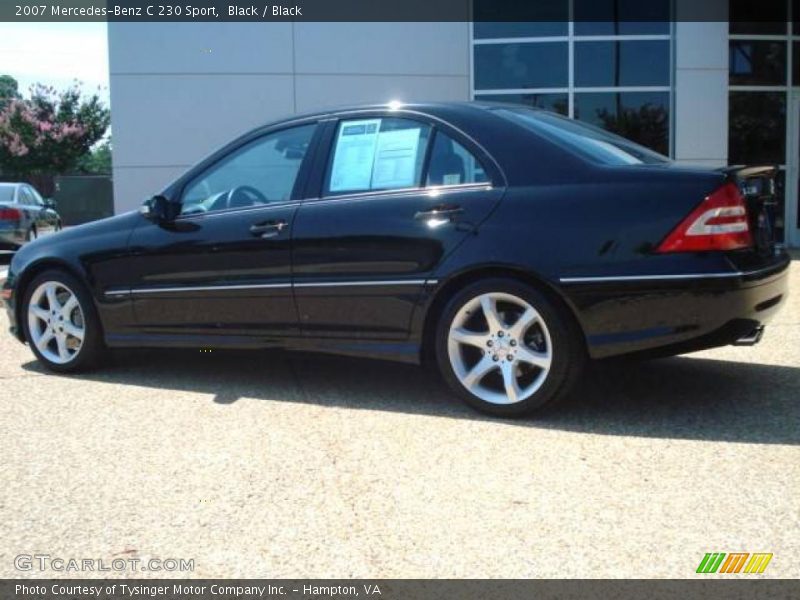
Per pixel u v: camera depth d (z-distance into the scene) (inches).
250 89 447.2
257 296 186.1
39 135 1494.8
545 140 165.9
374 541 115.6
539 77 464.8
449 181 170.1
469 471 139.4
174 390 195.9
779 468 138.0
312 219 179.6
